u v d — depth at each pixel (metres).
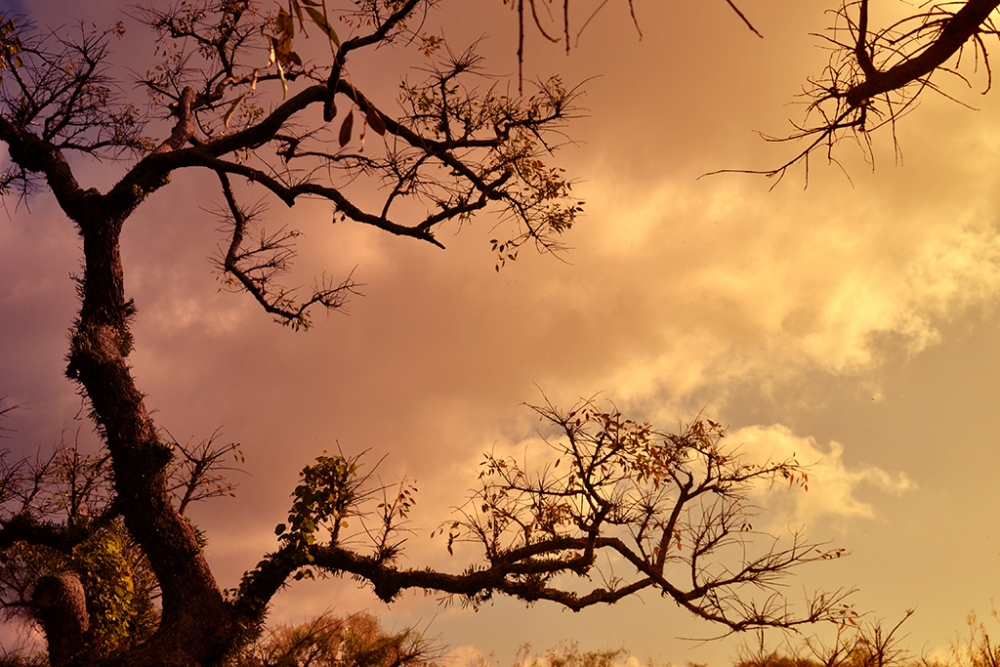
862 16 4.96
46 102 14.10
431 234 12.38
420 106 12.49
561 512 11.38
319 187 12.19
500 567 11.20
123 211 12.30
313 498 11.30
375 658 9.70
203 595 10.62
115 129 15.02
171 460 11.06
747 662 9.50
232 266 13.48
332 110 11.93
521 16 2.81
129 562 12.37
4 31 12.25
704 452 11.70
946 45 4.81
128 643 11.30
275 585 11.02
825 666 9.15
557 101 12.27
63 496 11.78
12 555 11.02
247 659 10.12
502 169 12.44
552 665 10.92
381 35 11.13
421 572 11.35
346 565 11.21
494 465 11.58
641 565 11.34
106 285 11.90
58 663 9.95
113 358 11.28
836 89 5.17
